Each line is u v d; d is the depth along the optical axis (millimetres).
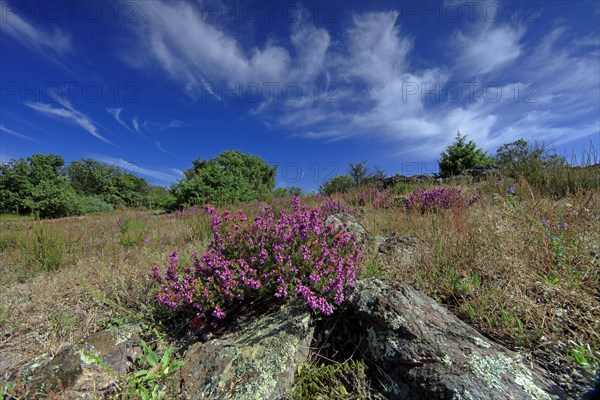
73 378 1677
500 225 2938
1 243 5902
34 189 20359
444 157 20672
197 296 2213
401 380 1518
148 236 6023
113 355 1927
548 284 1961
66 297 3146
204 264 2504
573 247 2250
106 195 33531
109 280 3254
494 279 2307
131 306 2811
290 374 1671
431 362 1461
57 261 4465
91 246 5543
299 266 2359
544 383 1329
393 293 1902
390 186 11203
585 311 1758
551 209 3041
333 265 2240
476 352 1484
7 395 1606
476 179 9508
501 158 10227
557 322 1722
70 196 19562
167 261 3635
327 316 2080
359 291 2037
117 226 8070
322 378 1691
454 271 2396
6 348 2311
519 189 4547
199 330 2225
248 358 1758
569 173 5055
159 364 1846
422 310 1812
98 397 1655
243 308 2443
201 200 13867
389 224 4492
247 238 2621
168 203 14602
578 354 1448
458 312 2055
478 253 2551
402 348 1581
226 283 2205
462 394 1263
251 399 1513
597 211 2834
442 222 3693
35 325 2635
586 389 1297
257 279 2328
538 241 2455
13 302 3072
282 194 17328
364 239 3617
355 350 1844
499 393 1248
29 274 4137
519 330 1737
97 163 40531
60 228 6910
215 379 1673
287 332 1897
